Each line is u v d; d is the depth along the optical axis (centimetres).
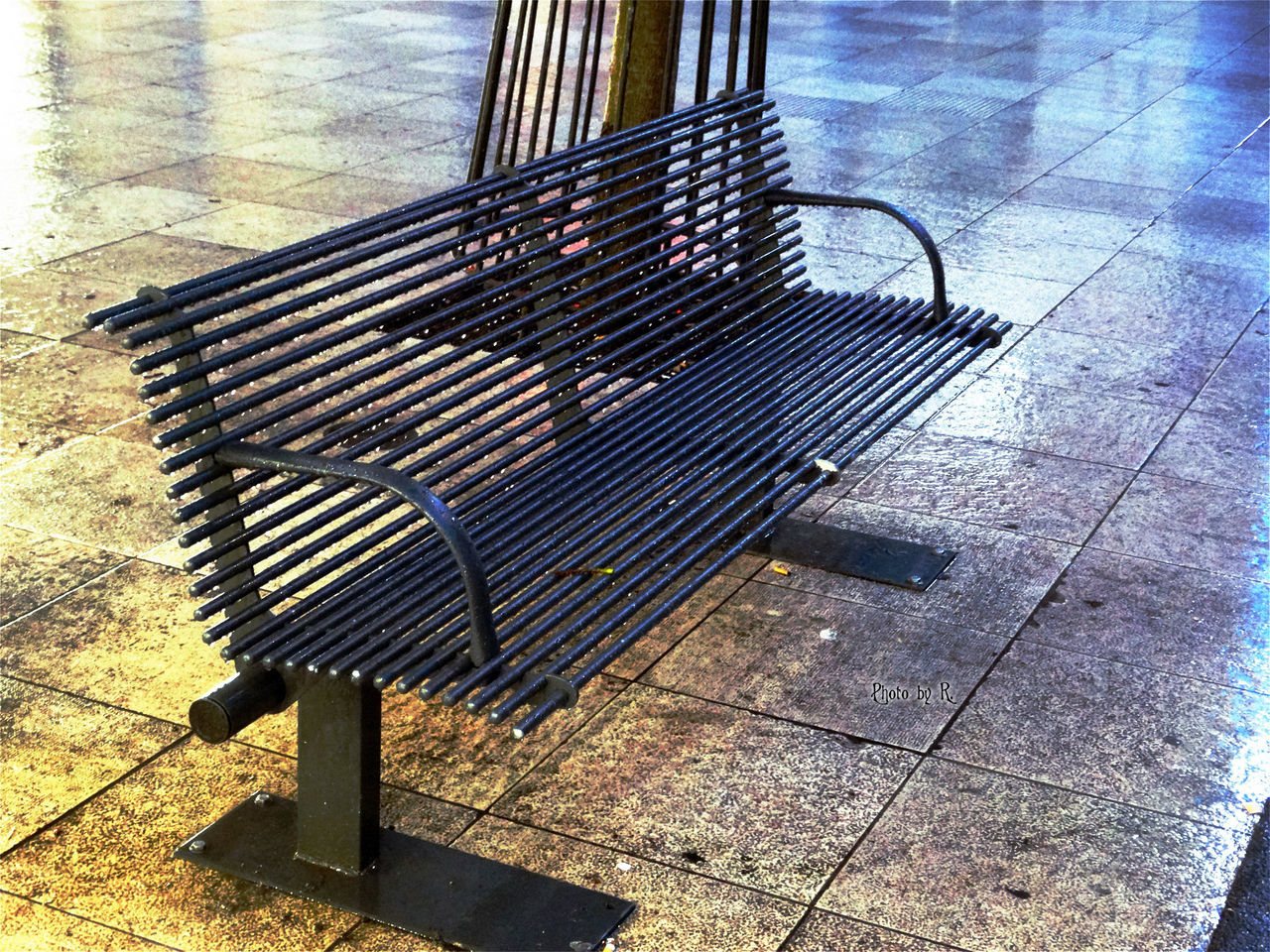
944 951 302
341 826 312
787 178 523
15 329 624
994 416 584
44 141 912
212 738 291
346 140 942
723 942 302
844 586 451
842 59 1274
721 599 441
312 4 1415
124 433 533
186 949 295
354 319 680
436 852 322
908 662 411
